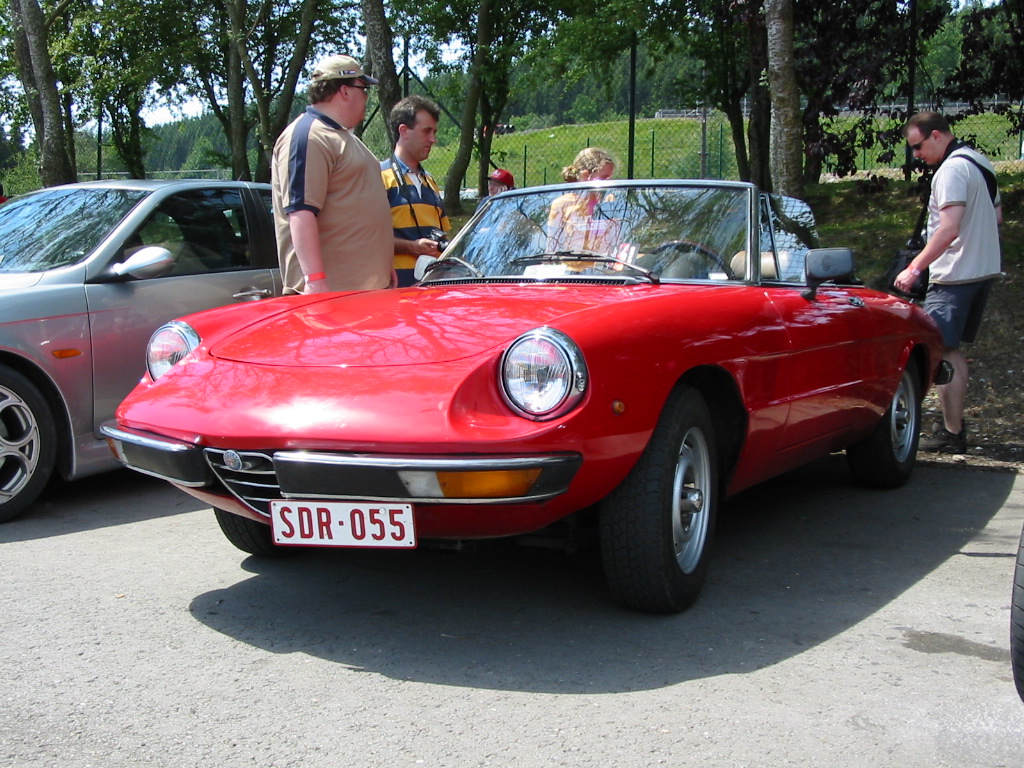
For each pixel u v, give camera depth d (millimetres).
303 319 3557
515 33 17297
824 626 3279
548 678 2875
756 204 4180
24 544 4254
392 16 17094
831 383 4145
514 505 2834
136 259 5055
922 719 2625
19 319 4680
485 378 2910
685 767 2373
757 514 4707
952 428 5949
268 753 2445
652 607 3301
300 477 2877
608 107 18219
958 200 5520
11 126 25578
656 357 3100
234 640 3176
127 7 20203
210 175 26156
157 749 2465
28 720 2625
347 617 3375
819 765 2385
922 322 5141
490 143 18109
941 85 11109
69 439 4871
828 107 10430
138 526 4547
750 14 11156
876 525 4516
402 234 5547
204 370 3318
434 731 2555
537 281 3865
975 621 3342
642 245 4012
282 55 22172
